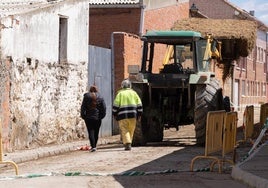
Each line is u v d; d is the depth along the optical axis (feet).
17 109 62.69
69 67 75.61
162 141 73.56
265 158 50.67
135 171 45.52
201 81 65.67
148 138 71.31
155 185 39.19
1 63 59.36
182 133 87.45
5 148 59.77
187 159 53.57
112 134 87.15
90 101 62.28
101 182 40.24
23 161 55.67
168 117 70.23
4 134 59.62
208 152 46.06
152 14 107.24
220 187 38.75
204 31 96.32
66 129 74.90
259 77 224.94
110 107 86.48
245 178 40.37
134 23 99.66
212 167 46.55
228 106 70.64
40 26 68.23
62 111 73.82
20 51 63.57
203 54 70.08
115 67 87.56
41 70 68.54
